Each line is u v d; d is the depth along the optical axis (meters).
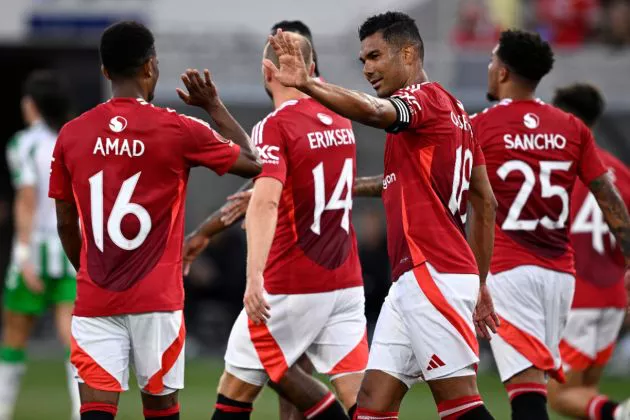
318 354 20.80
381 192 21.44
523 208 20.80
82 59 49.41
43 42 49.09
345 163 20.58
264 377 20.59
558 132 20.94
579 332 25.08
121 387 17.67
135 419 31.47
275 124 19.91
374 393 17.80
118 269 17.56
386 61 17.69
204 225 20.89
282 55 15.53
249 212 18.91
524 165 20.80
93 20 51.22
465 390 17.28
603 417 24.44
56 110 28.83
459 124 17.62
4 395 28.44
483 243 18.59
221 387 20.72
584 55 50.50
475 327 18.86
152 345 17.72
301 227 20.14
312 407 20.88
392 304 17.84
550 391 25.50
